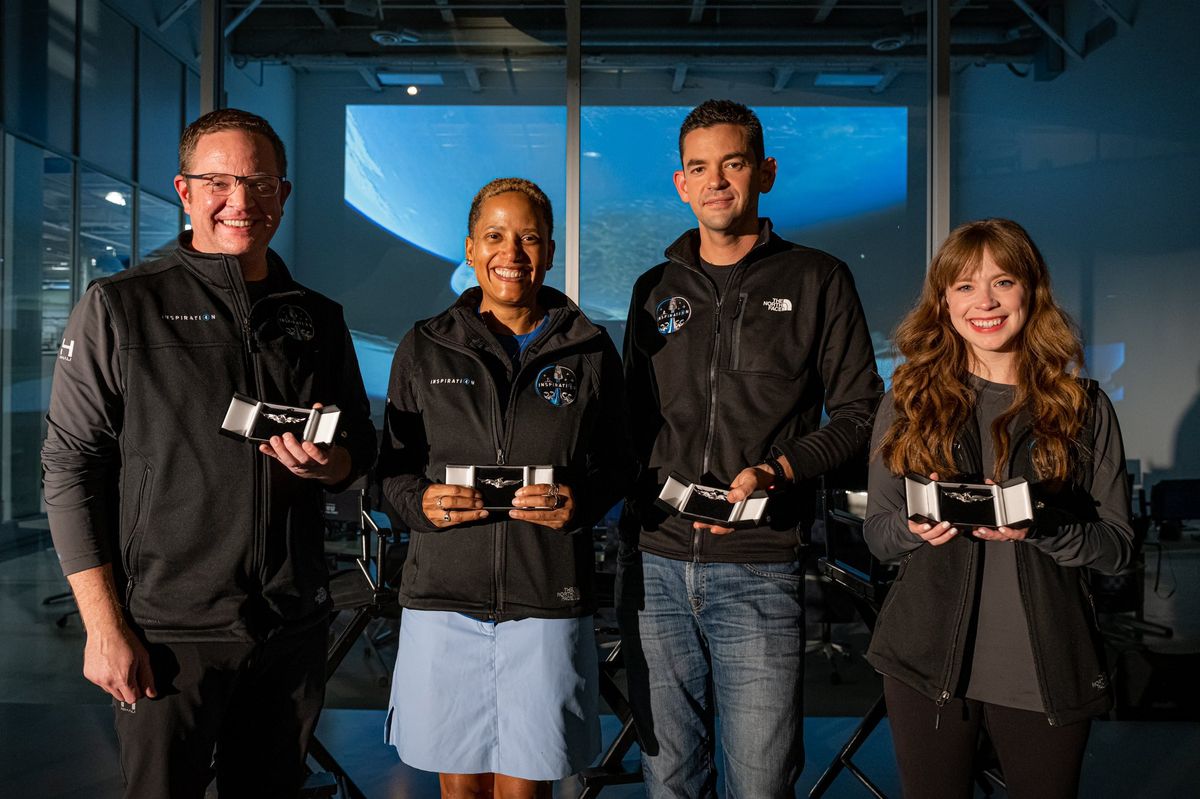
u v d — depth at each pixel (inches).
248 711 60.8
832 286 71.8
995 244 60.6
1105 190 152.0
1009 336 60.9
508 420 66.5
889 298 223.5
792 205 222.1
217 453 56.9
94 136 212.8
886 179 220.2
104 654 53.6
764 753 68.2
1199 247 143.3
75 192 206.7
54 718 128.7
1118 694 129.5
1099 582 143.4
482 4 189.2
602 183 205.6
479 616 66.1
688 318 72.7
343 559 156.5
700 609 70.1
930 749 59.6
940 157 131.5
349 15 197.5
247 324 58.9
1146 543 143.0
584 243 207.5
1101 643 58.6
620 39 188.4
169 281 58.2
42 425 195.6
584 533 68.4
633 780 95.0
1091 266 152.1
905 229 221.8
